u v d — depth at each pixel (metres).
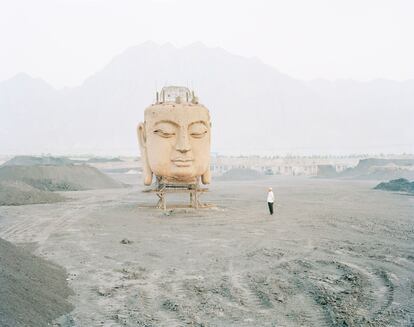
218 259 13.59
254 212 24.30
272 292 10.29
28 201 29.92
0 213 24.88
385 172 58.66
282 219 21.55
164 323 8.56
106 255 14.27
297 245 15.35
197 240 16.64
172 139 23.03
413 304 9.31
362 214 22.84
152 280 11.44
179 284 11.07
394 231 17.83
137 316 8.92
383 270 11.85
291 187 44.53
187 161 23.00
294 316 8.86
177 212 24.25
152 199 33.09
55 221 21.81
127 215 23.61
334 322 8.41
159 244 15.96
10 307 7.91
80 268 12.67
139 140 25.12
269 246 15.29
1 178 40.81
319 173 71.19
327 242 15.74
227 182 55.81
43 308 8.70
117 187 47.88
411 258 13.22
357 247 14.81
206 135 23.58
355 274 11.45
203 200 31.55
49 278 10.74
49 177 43.09
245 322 8.59
